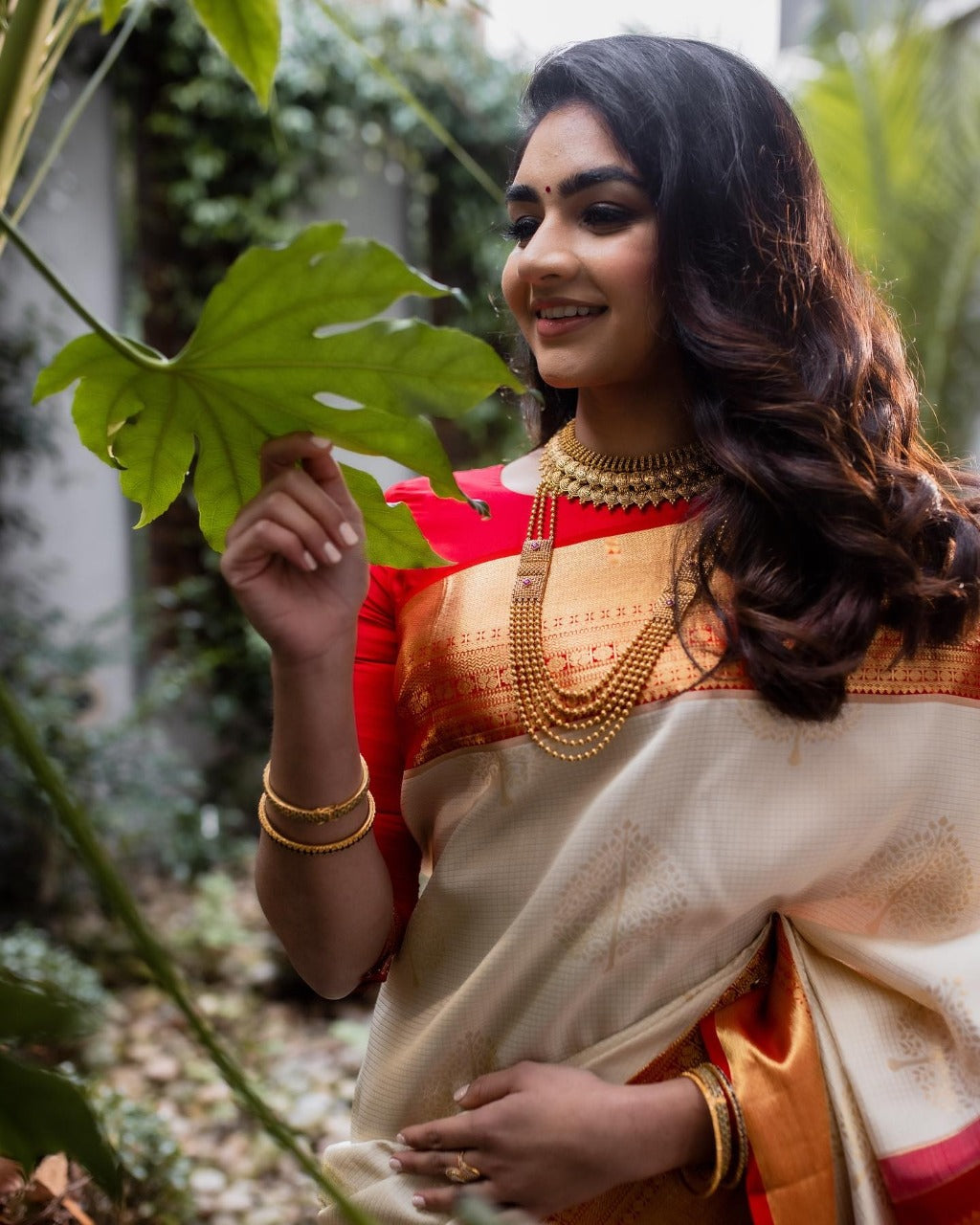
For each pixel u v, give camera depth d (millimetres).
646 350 1039
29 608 4234
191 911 3838
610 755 1009
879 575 983
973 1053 971
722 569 1020
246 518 825
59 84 4129
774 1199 954
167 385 711
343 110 4543
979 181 3195
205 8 968
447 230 4793
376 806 1143
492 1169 965
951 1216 949
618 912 978
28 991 481
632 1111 957
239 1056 2861
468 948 1050
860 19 3500
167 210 4496
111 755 3848
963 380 3309
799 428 1007
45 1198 1066
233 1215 2248
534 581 1071
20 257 4094
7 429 4000
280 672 914
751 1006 1033
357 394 705
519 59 4742
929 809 1014
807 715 957
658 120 1007
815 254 1093
